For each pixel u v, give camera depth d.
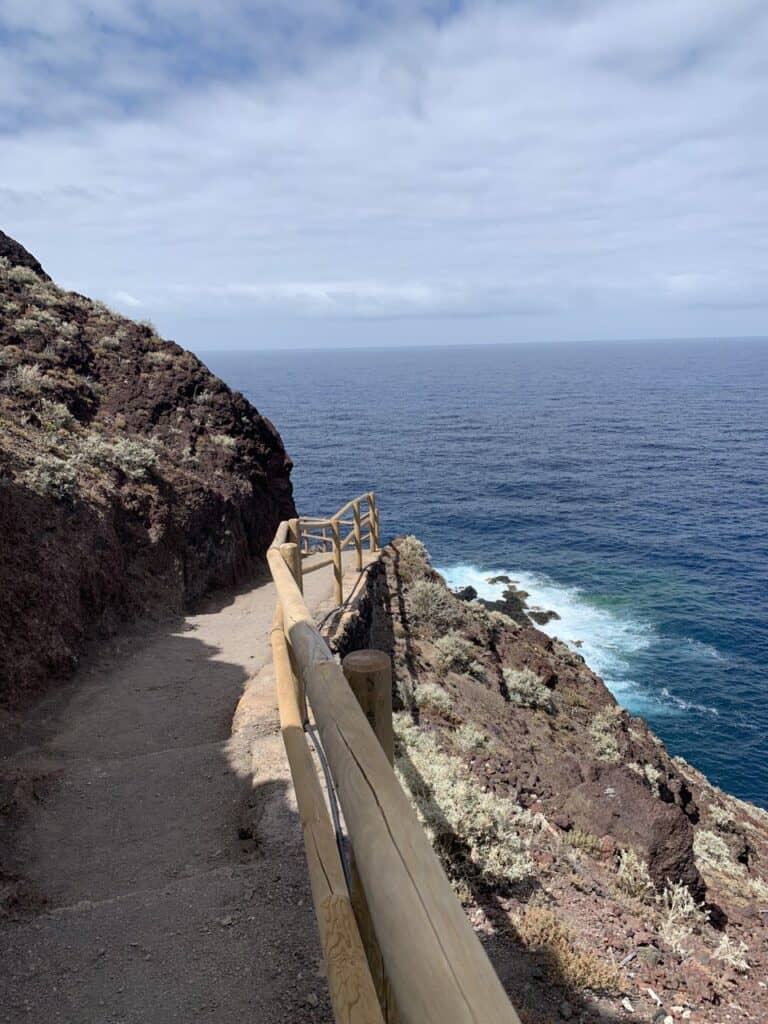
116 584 10.88
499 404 199.12
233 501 14.77
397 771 6.24
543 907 5.29
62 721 7.72
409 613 14.05
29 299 16.45
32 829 5.46
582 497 77.62
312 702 2.01
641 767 12.69
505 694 12.97
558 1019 4.18
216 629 11.31
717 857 10.37
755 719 29.16
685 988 5.00
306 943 3.89
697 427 142.62
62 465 10.82
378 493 79.44
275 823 5.07
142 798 5.88
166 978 3.70
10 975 3.74
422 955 0.91
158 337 17.92
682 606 42.78
